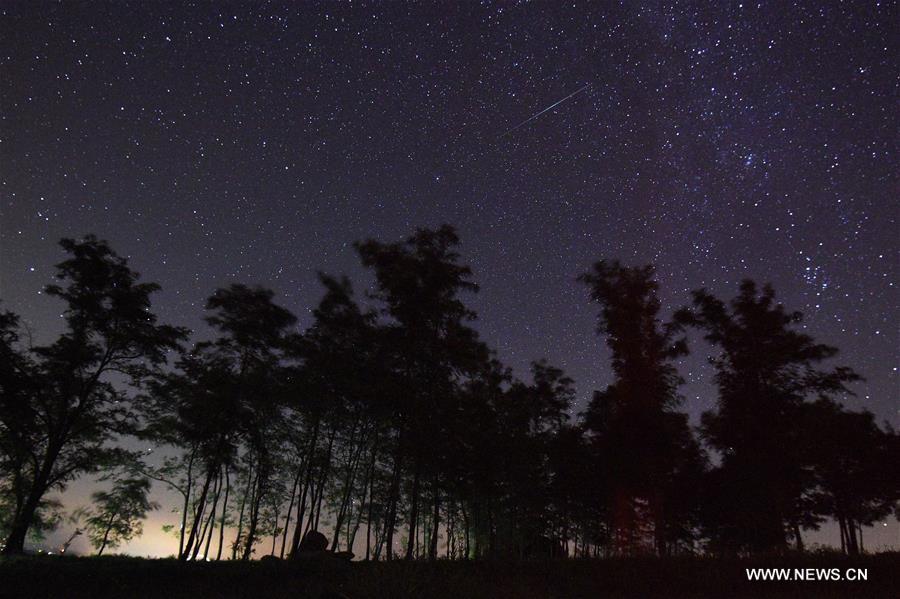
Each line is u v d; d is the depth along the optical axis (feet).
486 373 108.78
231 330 103.86
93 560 57.41
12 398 82.79
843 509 103.19
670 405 93.09
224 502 112.47
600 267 98.02
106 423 97.04
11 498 96.37
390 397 84.94
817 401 88.33
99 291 99.25
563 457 110.11
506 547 110.32
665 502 108.58
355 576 44.16
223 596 48.06
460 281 91.56
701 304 94.73
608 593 49.19
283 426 108.99
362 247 92.73
